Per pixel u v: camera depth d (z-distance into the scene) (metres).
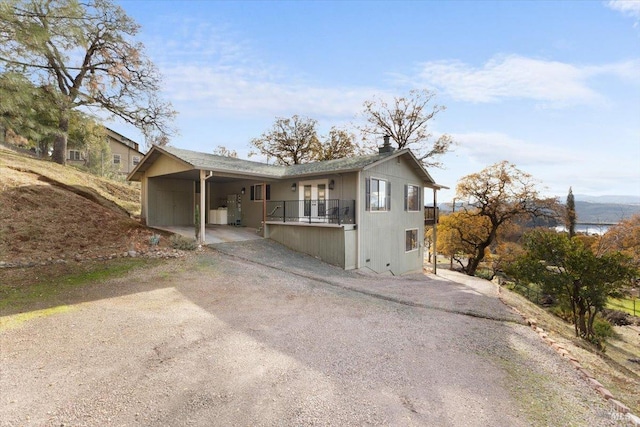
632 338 14.40
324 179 13.30
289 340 4.64
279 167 17.58
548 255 12.09
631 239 28.33
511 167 22.20
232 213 17.22
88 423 2.71
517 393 3.52
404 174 15.53
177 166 12.45
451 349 4.64
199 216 11.48
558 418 3.09
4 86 7.13
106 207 13.98
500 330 5.70
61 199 11.77
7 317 5.01
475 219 24.08
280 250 12.26
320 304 6.57
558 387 3.75
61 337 4.43
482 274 26.03
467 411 3.09
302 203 14.07
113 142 32.78
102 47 17.86
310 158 29.73
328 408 3.03
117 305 5.85
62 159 19.08
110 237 10.75
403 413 3.00
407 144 26.73
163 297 6.43
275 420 2.81
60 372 3.52
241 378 3.52
